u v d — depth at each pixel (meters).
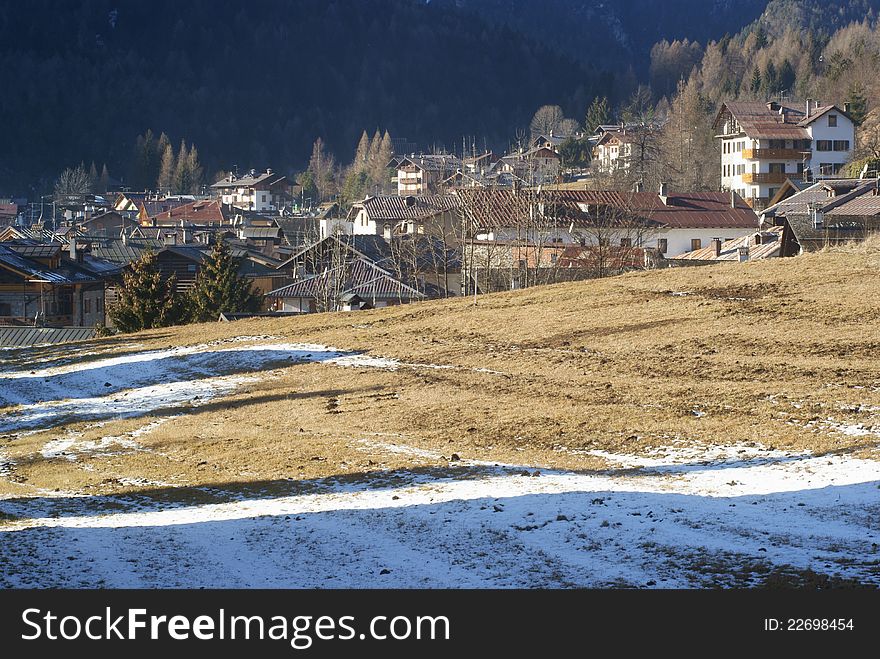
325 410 46.56
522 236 109.75
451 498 29.27
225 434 43.91
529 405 42.84
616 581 21.17
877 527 23.52
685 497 27.61
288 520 28.12
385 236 143.62
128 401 54.62
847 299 55.25
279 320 73.81
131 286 90.25
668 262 98.50
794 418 35.78
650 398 41.50
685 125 197.25
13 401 58.00
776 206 124.50
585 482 30.45
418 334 61.69
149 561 24.55
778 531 23.77
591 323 57.91
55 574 23.53
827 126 161.75
